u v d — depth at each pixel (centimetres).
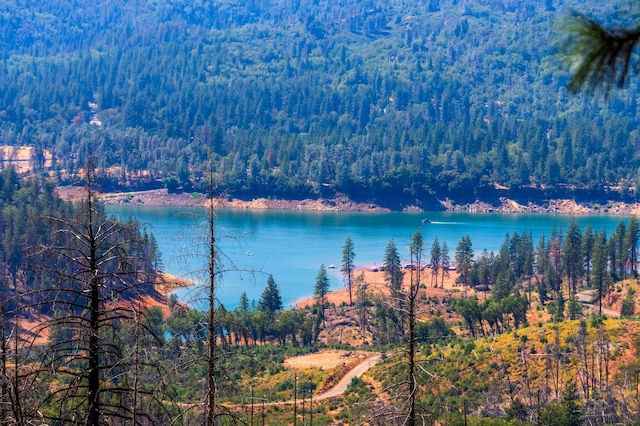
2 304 2342
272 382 9150
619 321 9444
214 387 2559
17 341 2364
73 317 2316
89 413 2255
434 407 5441
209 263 2566
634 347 8569
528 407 6912
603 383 7794
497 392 7862
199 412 2866
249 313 12581
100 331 2514
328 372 9625
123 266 2433
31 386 2281
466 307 12575
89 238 2352
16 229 12094
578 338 8819
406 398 3159
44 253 2341
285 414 7431
